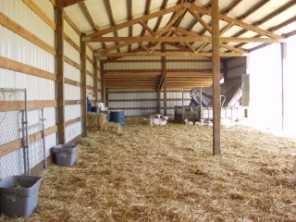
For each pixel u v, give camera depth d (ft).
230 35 37.42
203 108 39.50
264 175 13.89
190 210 9.80
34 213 9.54
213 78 18.95
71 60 23.18
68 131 22.02
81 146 22.62
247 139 25.63
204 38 30.83
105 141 25.07
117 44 39.75
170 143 23.90
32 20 14.47
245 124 39.01
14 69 11.89
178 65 49.37
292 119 43.60
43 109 16.02
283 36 32.81
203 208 9.99
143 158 18.10
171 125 39.27
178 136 28.09
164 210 9.80
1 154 10.61
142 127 36.88
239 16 31.17
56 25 18.74
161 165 16.22
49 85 17.34
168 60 49.16
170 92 52.80
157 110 52.80
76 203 10.50
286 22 29.71
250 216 9.32
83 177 13.82
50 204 10.28
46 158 16.24
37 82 15.11
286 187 12.17
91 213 9.59
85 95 27.55
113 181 13.17
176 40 30.40
